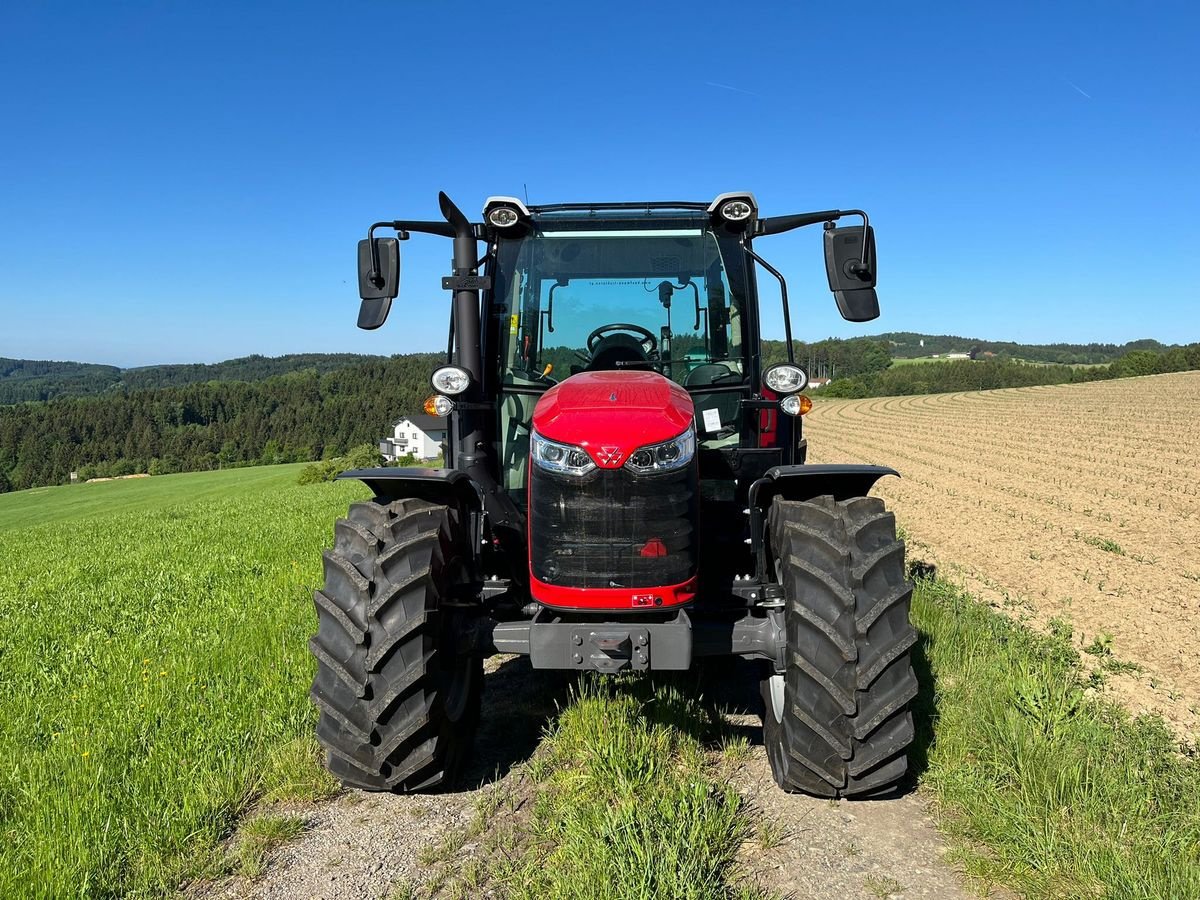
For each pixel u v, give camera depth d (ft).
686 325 13.20
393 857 9.25
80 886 8.64
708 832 9.09
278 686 14.48
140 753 12.01
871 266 11.66
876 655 9.66
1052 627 18.48
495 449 13.30
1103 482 47.29
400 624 9.97
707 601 11.55
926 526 34.09
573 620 10.43
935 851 9.11
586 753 10.98
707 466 13.06
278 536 37.73
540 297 13.25
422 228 12.34
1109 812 9.32
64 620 22.15
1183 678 15.46
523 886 8.34
